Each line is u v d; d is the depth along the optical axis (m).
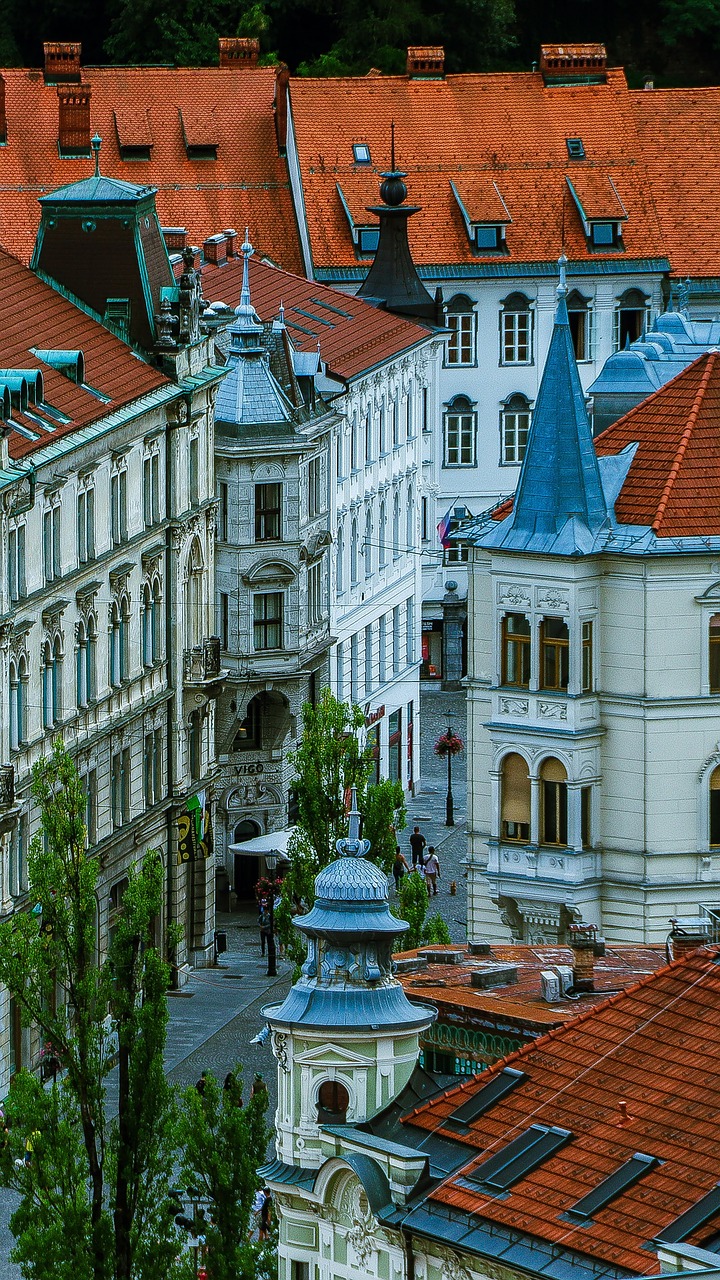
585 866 134.88
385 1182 86.69
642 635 133.25
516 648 135.62
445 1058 100.12
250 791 171.62
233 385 171.50
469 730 137.25
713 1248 79.31
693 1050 86.50
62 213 161.50
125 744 155.50
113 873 153.50
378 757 184.00
